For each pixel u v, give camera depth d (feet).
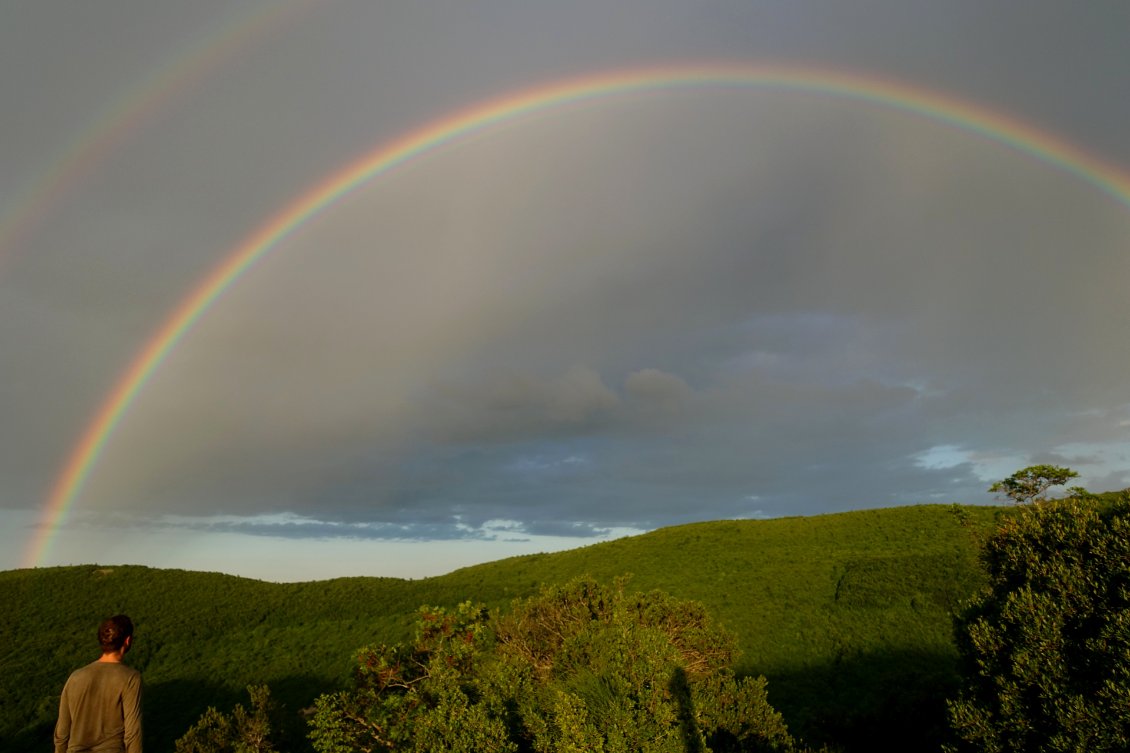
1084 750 31.83
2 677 164.55
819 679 120.57
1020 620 37.55
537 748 42.86
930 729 59.77
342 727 69.10
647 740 40.52
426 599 218.38
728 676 61.77
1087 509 40.63
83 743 23.21
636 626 47.62
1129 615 33.24
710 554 233.55
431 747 41.55
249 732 77.20
